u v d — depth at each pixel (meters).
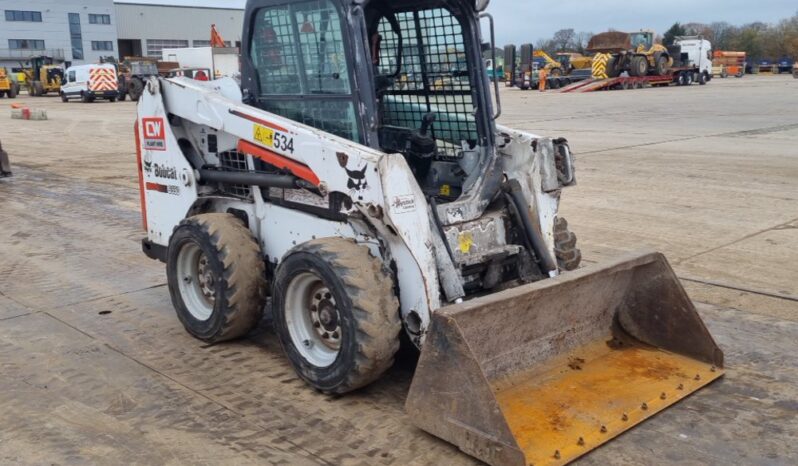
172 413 4.05
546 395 3.96
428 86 4.99
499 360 3.95
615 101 30.59
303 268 4.05
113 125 23.70
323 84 4.57
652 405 3.94
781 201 9.62
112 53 81.88
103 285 6.49
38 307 5.90
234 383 4.42
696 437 3.75
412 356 4.70
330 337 4.18
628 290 4.57
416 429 3.81
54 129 22.23
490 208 4.70
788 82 48.00
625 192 10.37
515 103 30.22
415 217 3.93
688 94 34.62
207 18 84.19
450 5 4.64
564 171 4.91
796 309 5.67
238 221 4.88
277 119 4.49
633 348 4.57
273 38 4.86
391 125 5.32
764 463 3.54
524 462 3.23
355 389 4.10
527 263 4.61
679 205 9.46
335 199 4.28
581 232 8.12
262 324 5.41
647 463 3.52
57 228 8.82
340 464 3.51
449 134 4.96
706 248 7.39
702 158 13.59
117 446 3.72
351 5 4.24
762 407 4.07
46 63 49.16
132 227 8.84
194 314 5.04
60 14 78.25
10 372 4.62
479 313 3.59
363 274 3.84
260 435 3.80
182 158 5.25
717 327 5.32
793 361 4.71
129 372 4.60
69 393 4.32
